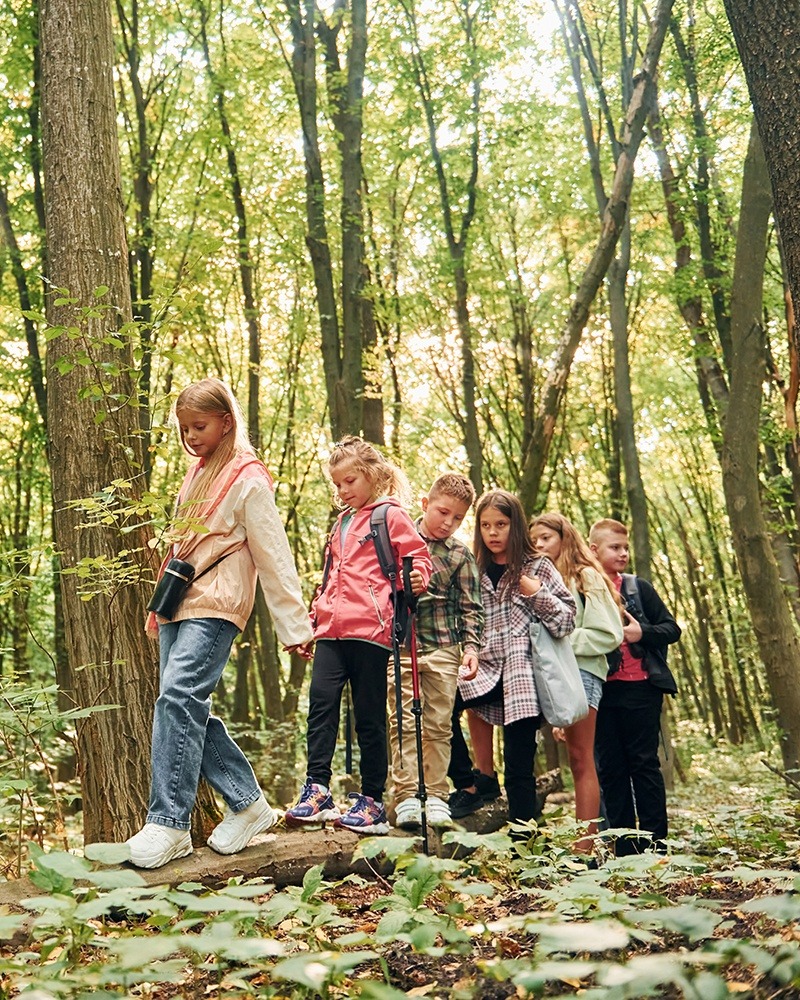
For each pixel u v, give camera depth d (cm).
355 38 1171
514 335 1866
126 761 403
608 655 506
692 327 1333
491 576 498
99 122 446
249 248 1330
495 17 1432
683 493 2725
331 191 1326
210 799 421
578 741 491
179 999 261
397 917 232
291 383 1581
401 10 1384
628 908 258
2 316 1267
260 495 374
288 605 373
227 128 1295
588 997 179
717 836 488
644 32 1430
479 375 1873
